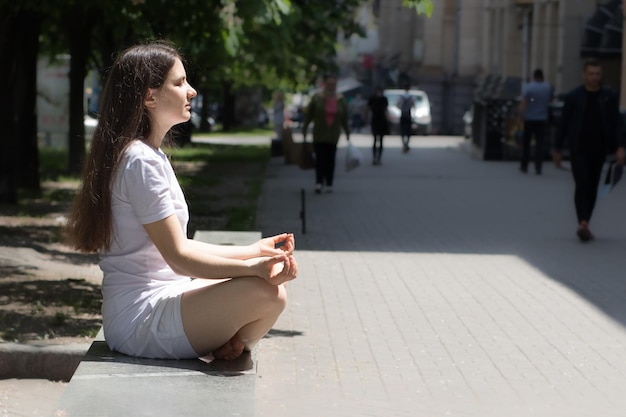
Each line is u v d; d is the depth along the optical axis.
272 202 21.80
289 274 5.31
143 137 5.47
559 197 22.69
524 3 52.62
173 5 15.46
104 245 5.43
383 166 32.91
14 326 9.67
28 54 22.81
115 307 5.46
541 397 7.89
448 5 70.56
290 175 29.61
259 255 5.80
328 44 29.78
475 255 14.51
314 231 17.05
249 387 4.82
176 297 5.38
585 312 10.81
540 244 15.59
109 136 5.41
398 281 12.48
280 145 38.28
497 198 22.53
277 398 7.76
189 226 17.62
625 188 24.39
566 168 30.97
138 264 5.46
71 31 25.72
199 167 32.75
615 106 15.45
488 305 11.12
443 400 7.79
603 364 8.83
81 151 26.88
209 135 61.41
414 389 8.05
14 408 7.47
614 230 17.17
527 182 26.61
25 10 18.92
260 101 75.88
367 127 74.06
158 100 5.46
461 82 69.06
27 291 11.42
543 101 28.89
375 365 8.71
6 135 19.95
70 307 10.67
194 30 15.90
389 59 84.88
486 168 31.80
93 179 5.39
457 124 69.44
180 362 5.32
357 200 22.22
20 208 19.59
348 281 12.45
